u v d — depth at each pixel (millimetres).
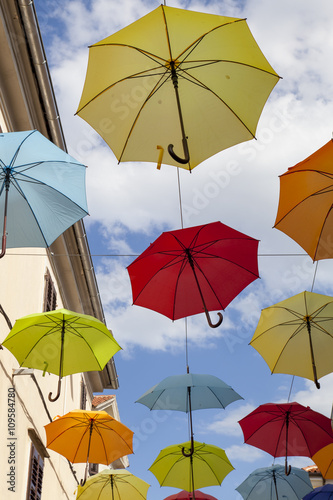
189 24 4762
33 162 5320
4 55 8914
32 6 8656
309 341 7156
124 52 4816
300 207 5488
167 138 5074
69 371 7176
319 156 5238
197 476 9477
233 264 5977
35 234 5402
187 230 5645
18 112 9672
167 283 6102
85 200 5480
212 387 8203
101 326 7207
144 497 9844
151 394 8266
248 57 4852
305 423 8445
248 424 8641
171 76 4887
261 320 7348
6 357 8836
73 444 8750
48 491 11789
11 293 9242
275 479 9844
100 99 4961
